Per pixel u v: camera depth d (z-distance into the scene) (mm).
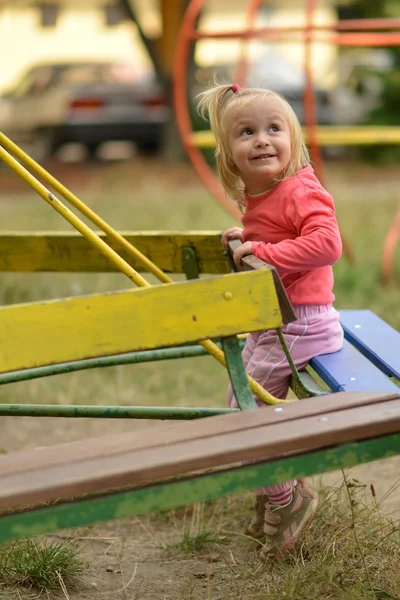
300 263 3764
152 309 3105
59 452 2941
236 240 4273
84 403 6145
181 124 9656
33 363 2982
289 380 4020
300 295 3990
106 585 3961
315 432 2904
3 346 2953
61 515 2777
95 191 17344
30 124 21641
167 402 6148
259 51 29828
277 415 3107
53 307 3004
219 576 3984
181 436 2982
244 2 31969
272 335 4012
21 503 2633
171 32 20062
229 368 3326
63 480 2691
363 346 4074
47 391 6340
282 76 21250
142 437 3016
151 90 21406
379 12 22156
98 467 2770
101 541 4441
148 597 3834
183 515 4707
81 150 23734
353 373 3662
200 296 3150
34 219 13273
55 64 22359
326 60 29828
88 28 32344
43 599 3773
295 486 3963
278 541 3961
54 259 4910
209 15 31984
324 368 3760
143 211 13961
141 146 22047
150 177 19141
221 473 2904
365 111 21203
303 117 20672
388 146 21406
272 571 3920
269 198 4043
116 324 3066
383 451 3016
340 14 24062
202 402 6145
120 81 22109
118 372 6645
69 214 3445
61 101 21344
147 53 20484
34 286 8789
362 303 8195
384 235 11594
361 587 3598
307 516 3949
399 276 9305
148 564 4180
